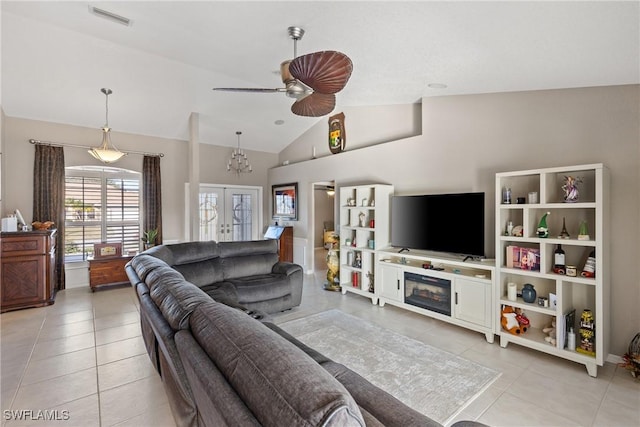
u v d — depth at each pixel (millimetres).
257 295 3693
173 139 6195
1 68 3689
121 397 2178
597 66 2295
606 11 1589
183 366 1342
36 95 4293
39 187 4852
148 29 2910
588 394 2217
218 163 6898
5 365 2615
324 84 2238
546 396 2195
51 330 3371
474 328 3184
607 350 2594
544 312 2725
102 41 3342
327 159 5844
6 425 1890
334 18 2314
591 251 2742
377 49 2699
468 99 3703
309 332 3287
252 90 2621
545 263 2729
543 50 2160
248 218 7402
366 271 4496
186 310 1428
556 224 2957
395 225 4238
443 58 2668
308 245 6355
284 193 7016
